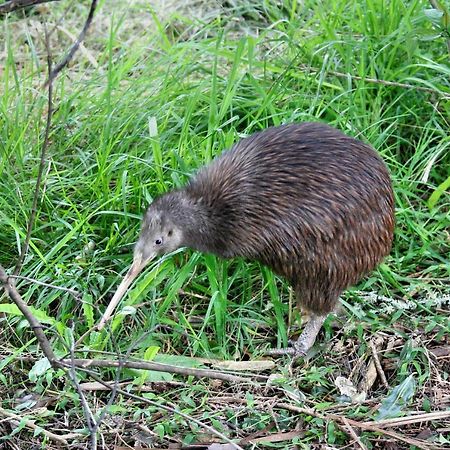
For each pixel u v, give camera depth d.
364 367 6.45
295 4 8.63
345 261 6.34
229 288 6.96
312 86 8.07
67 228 7.16
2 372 6.41
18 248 6.73
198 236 6.43
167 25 8.97
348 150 6.40
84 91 8.27
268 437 5.88
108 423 6.01
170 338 6.69
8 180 7.39
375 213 6.38
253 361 6.50
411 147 7.95
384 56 8.20
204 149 7.39
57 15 9.62
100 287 6.85
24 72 8.49
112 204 7.22
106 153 7.27
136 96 8.02
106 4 9.80
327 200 6.24
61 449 5.88
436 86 7.98
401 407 5.97
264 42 8.58
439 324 6.67
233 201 6.33
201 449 5.85
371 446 5.81
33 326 5.25
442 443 5.76
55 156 7.68
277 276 6.98
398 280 7.03
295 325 6.86
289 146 6.41
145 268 6.83
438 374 6.35
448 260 7.19
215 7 9.70
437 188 7.21
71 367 5.20
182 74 8.16
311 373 6.37
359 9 8.41
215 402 6.21
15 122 7.61
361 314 6.77
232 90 7.61
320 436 5.85
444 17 6.63
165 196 6.51
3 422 6.05
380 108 7.91
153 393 6.26
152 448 5.85
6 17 8.49
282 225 6.27
